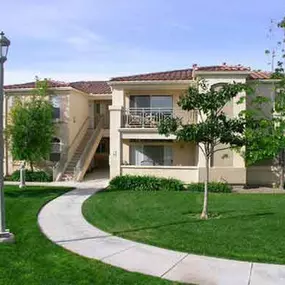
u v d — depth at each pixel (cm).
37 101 2484
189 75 2439
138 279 707
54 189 1986
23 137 2330
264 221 1210
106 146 3172
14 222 1200
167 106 2423
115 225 1163
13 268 765
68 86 2625
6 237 966
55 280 700
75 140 2734
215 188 1964
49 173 2564
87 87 3281
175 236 1017
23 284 682
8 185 2170
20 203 1543
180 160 2419
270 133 1381
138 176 2108
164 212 1372
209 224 1166
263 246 917
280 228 1110
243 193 1917
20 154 2328
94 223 1195
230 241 963
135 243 958
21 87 2708
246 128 1342
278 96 1381
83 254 868
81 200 1655
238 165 2080
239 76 2047
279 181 2188
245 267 774
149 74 2555
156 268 772
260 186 2181
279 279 711
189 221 1214
